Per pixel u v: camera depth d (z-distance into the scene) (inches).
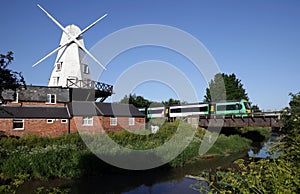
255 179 170.4
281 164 166.7
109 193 521.7
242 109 1238.3
